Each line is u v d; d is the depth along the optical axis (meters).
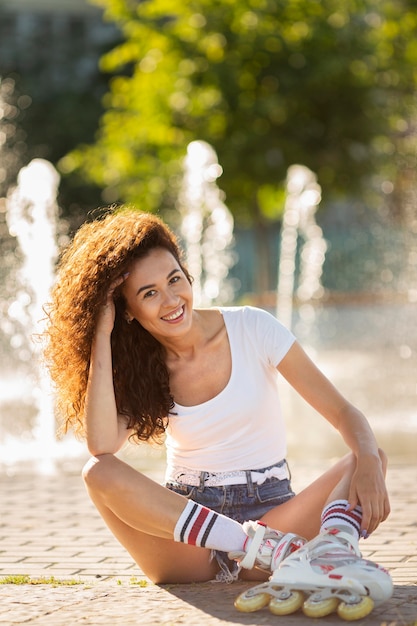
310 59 27.56
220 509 4.80
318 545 4.28
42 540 6.17
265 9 27.39
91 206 37.47
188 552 4.73
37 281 13.77
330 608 4.10
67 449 9.80
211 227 26.27
